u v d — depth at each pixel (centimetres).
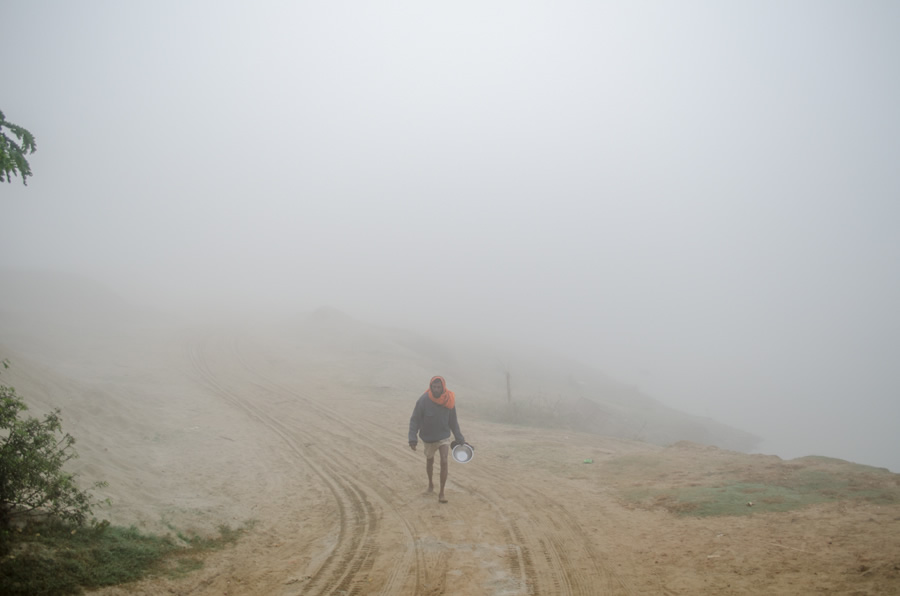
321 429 1325
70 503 545
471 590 510
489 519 733
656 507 757
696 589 482
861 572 462
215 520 679
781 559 521
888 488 711
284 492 845
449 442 835
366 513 757
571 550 613
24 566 439
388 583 528
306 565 573
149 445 1032
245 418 1384
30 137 581
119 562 505
